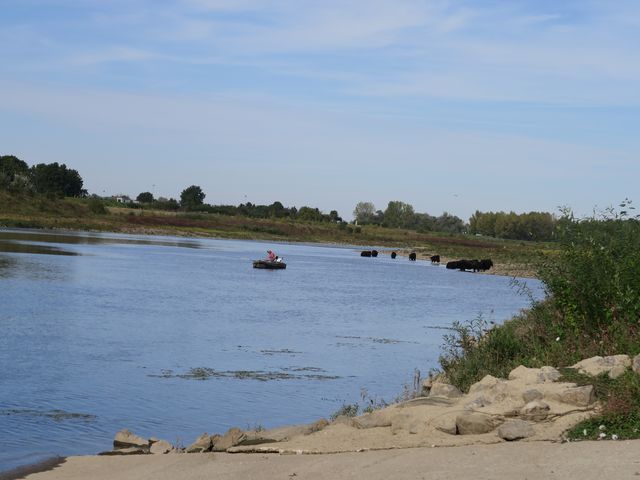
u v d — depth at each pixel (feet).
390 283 206.49
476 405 37.22
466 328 77.87
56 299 124.36
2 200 463.01
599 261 51.80
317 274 230.48
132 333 92.63
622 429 32.96
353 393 62.80
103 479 35.09
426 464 30.25
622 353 44.60
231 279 192.75
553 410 35.42
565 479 26.84
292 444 36.45
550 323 53.67
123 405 56.18
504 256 343.67
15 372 66.33
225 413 54.75
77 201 539.70
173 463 36.32
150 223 526.98
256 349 84.99
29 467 38.81
